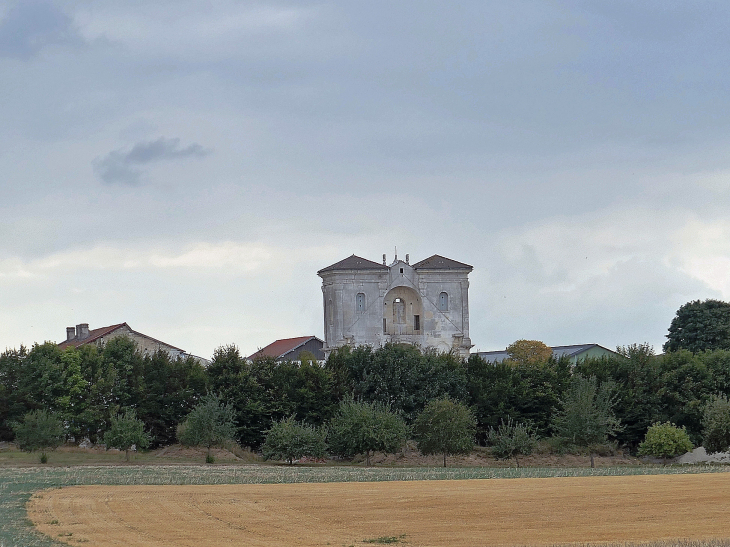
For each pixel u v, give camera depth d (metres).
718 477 62.38
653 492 50.62
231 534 37.59
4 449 97.88
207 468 81.38
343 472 75.50
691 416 109.38
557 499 47.72
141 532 38.06
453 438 91.88
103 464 84.69
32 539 35.97
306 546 34.72
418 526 39.44
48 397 102.25
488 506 45.34
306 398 106.38
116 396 104.38
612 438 107.62
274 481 63.72
